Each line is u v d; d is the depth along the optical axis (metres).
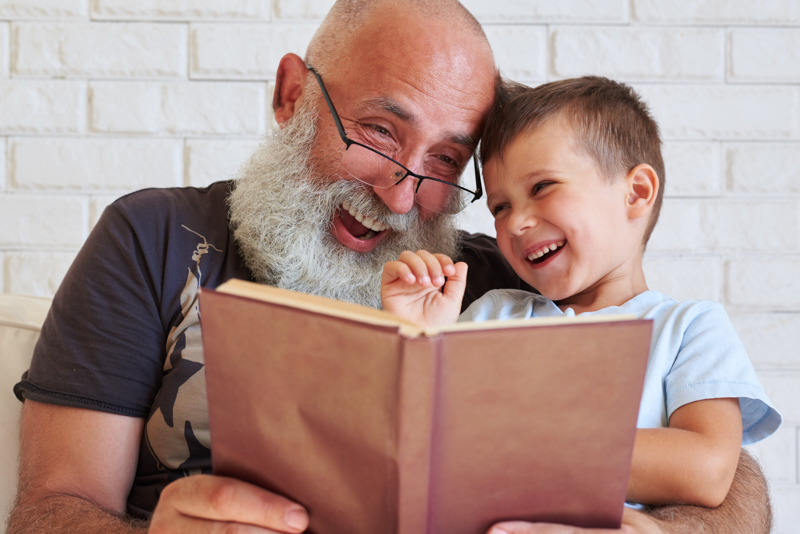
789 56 1.46
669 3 1.45
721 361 0.80
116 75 1.44
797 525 1.43
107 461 0.79
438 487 0.48
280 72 1.12
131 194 0.97
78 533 0.67
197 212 0.97
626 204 0.97
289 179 1.02
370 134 0.99
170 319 0.87
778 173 1.46
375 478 0.47
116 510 0.79
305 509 0.51
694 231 1.46
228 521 0.52
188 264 0.91
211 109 1.44
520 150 0.96
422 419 0.44
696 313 0.88
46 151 1.43
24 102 1.43
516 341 0.45
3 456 0.91
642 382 0.48
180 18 1.43
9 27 1.43
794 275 1.45
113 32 1.43
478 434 0.47
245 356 0.48
